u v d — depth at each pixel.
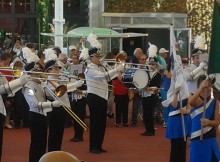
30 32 29.03
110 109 19.08
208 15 29.12
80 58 16.08
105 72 13.30
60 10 22.80
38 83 11.32
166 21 28.98
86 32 21.58
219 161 9.33
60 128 11.99
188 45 26.14
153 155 13.58
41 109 11.13
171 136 11.16
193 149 9.66
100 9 28.59
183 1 29.23
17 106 16.92
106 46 23.78
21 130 16.94
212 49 9.16
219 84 9.95
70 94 15.23
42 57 14.21
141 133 16.61
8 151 13.86
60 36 21.84
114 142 15.19
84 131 16.64
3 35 28.48
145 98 16.09
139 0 28.80
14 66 14.83
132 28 29.56
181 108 10.99
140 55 16.58
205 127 9.54
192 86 13.65
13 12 28.98
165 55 18.25
